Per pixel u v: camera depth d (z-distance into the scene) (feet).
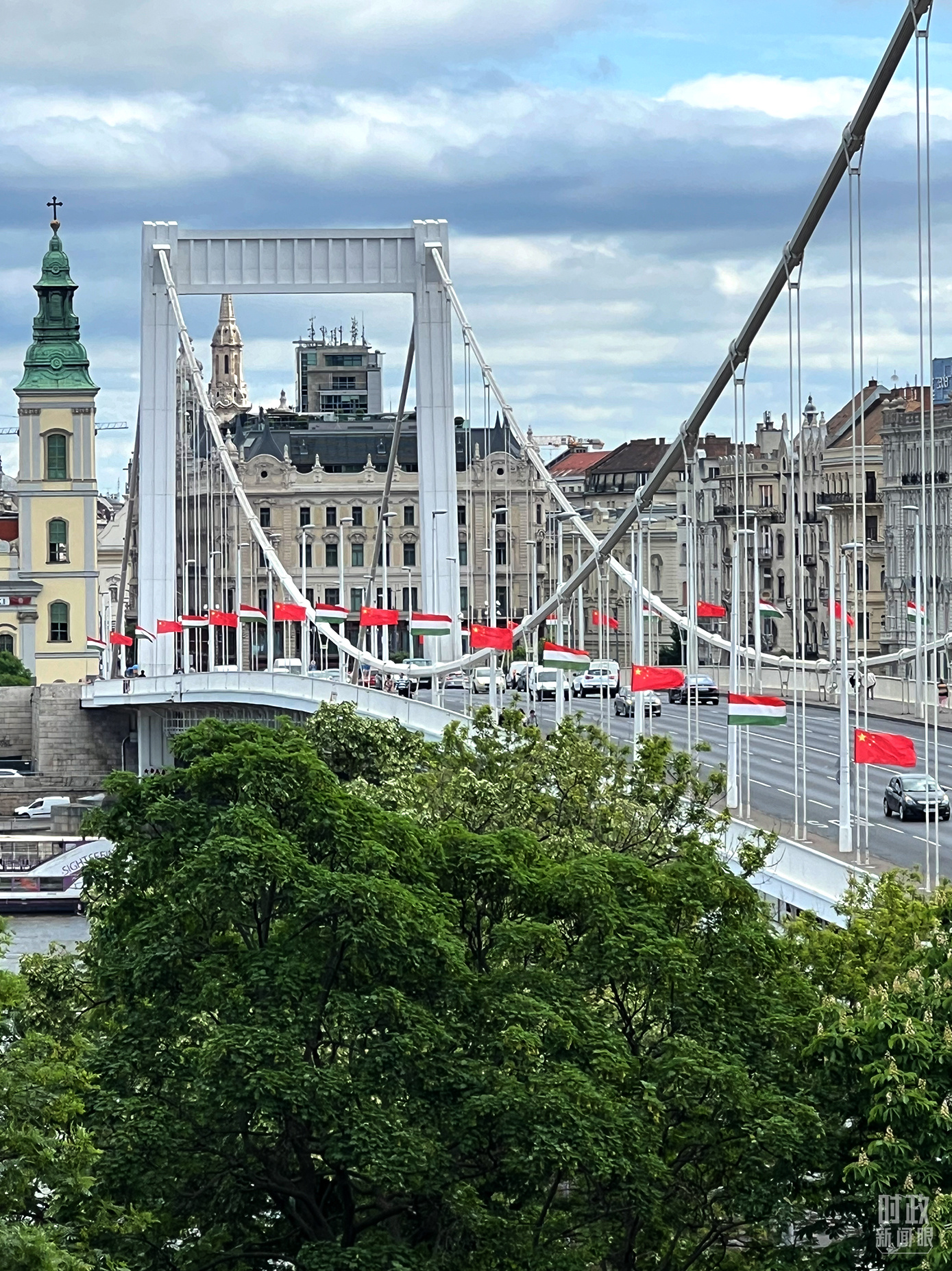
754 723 319.47
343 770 309.42
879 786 399.24
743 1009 178.81
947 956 171.53
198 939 173.37
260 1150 166.81
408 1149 159.33
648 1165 162.09
